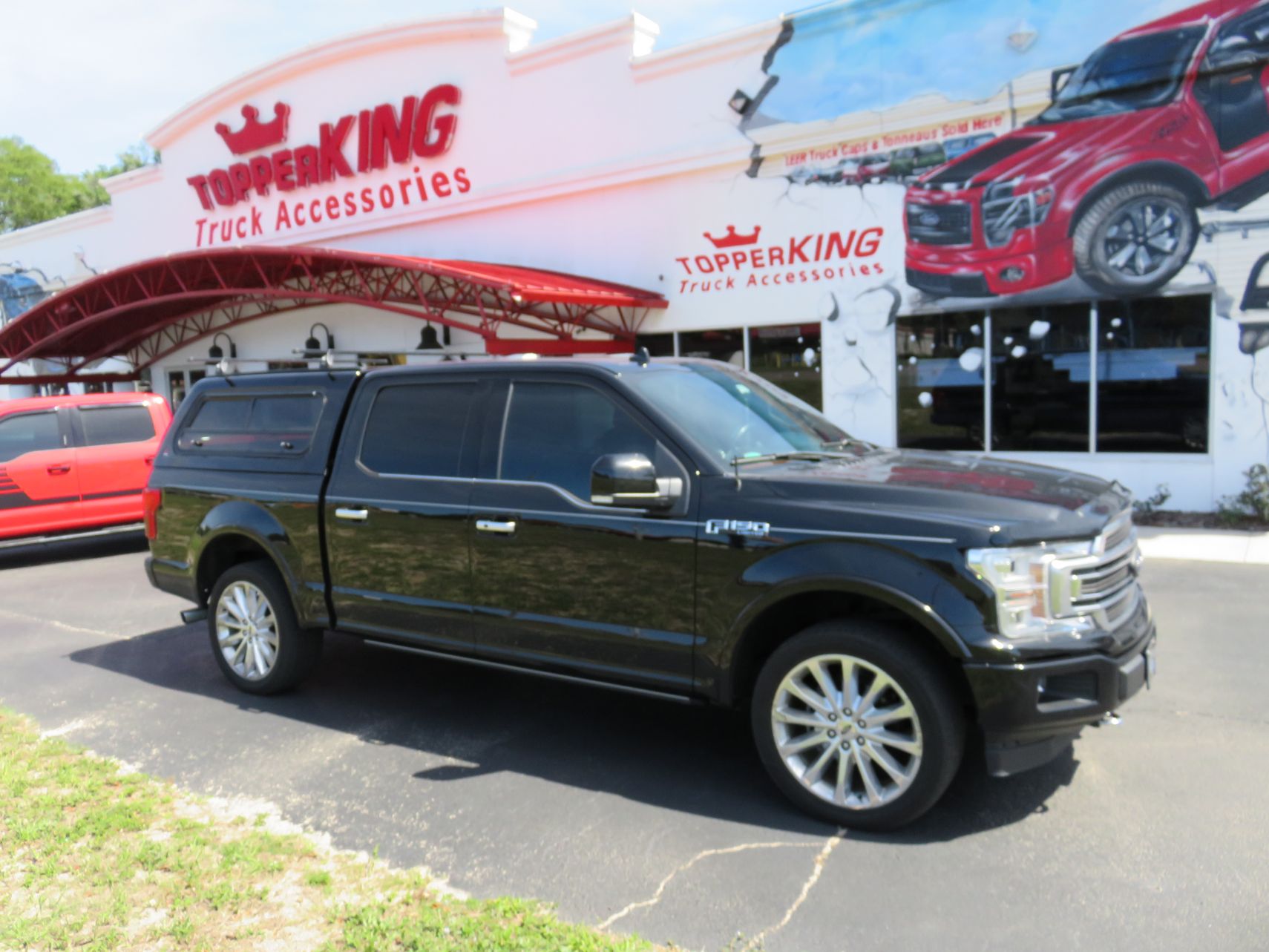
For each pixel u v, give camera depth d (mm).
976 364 11414
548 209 14867
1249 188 9562
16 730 5098
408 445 4977
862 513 3648
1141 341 10398
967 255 11250
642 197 13781
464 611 4664
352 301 14344
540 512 4379
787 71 12188
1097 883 3242
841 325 12258
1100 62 10141
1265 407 9758
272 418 5711
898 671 3523
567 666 4383
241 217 19391
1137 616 3777
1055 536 3480
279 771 4461
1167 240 10055
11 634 7527
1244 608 6727
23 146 49188
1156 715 4789
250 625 5641
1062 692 3477
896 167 11586
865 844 3592
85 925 3105
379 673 6062
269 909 3189
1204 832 3572
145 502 6227
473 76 15414
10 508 10211
